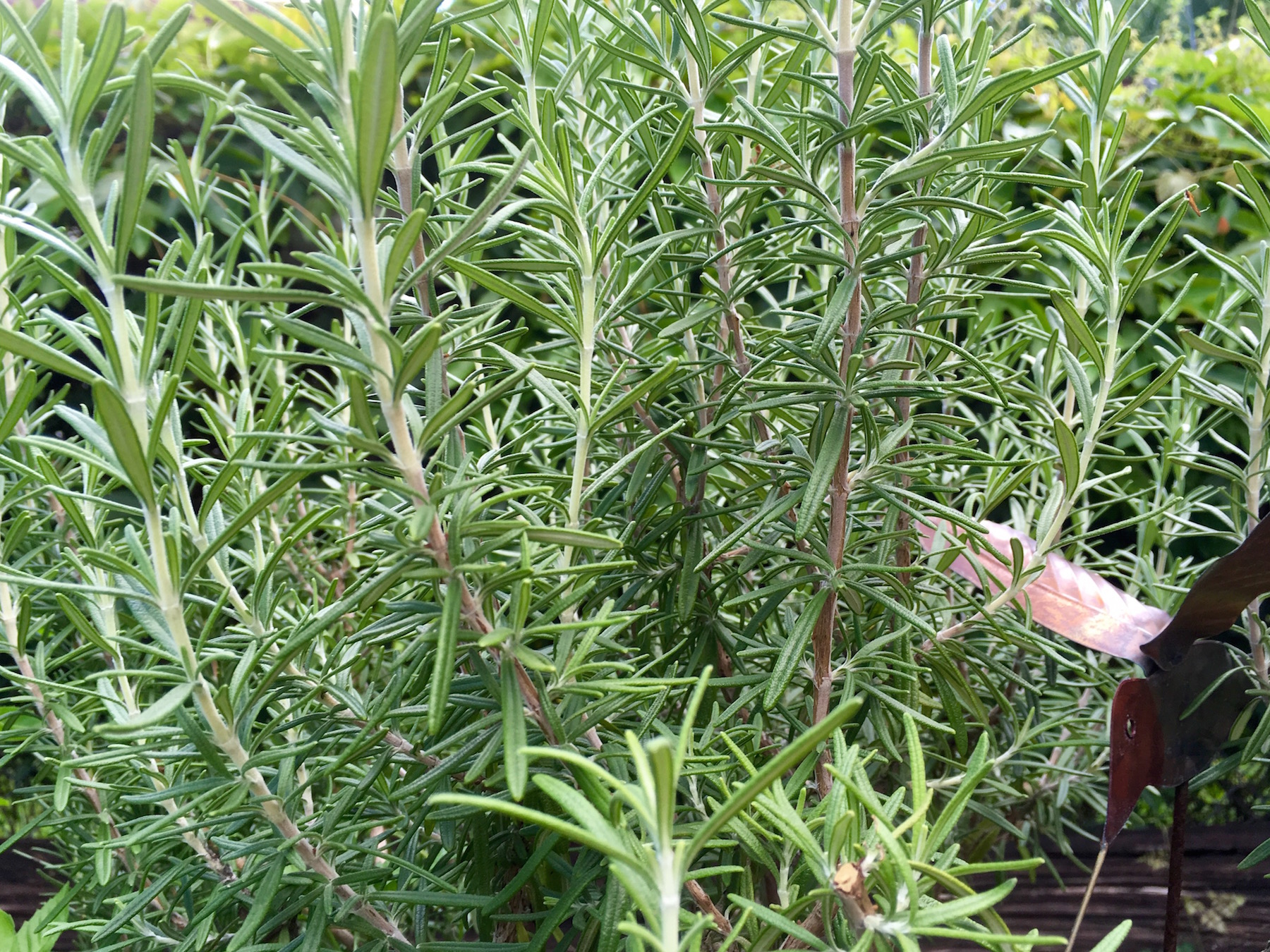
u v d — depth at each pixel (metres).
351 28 0.19
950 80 0.29
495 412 0.47
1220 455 0.56
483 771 0.23
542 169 0.25
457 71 0.24
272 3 0.27
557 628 0.22
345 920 0.27
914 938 0.19
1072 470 0.32
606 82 0.31
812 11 0.28
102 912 0.39
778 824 0.20
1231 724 0.34
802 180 0.27
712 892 0.36
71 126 0.19
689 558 0.32
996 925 0.23
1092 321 0.51
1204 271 0.59
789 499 0.29
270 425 0.32
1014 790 0.41
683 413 0.33
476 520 0.26
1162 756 0.31
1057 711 0.46
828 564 0.29
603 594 0.33
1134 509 0.53
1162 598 0.42
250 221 0.39
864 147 0.31
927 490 0.36
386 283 0.19
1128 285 0.33
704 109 0.34
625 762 0.26
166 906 0.37
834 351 0.34
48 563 0.44
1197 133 0.58
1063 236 0.32
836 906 0.25
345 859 0.29
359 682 0.44
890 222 0.28
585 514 0.35
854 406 0.29
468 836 0.30
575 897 0.25
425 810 0.27
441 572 0.21
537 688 0.24
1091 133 0.38
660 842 0.17
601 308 0.29
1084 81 0.38
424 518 0.20
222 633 0.40
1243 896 0.48
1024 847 0.49
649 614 0.33
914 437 0.36
